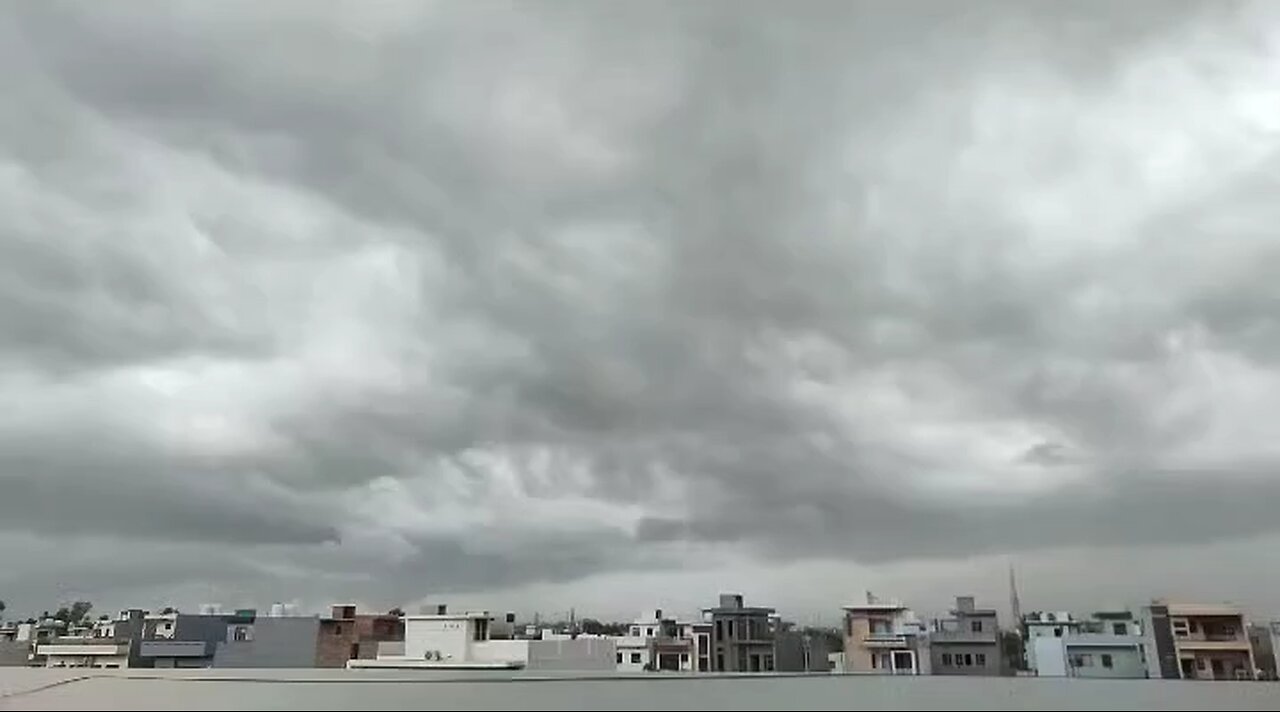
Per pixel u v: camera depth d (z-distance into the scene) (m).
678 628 64.31
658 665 57.88
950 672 41.06
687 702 18.72
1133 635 36.50
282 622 61.94
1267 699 19.41
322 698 20.12
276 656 61.25
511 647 54.56
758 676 32.62
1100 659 36.56
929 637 42.38
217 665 61.28
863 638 49.75
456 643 55.25
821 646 55.22
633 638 60.62
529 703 18.33
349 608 63.53
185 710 17.12
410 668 49.41
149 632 69.50
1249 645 35.41
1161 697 19.17
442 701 19.61
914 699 18.89
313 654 61.44
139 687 25.08
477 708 17.45
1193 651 35.50
